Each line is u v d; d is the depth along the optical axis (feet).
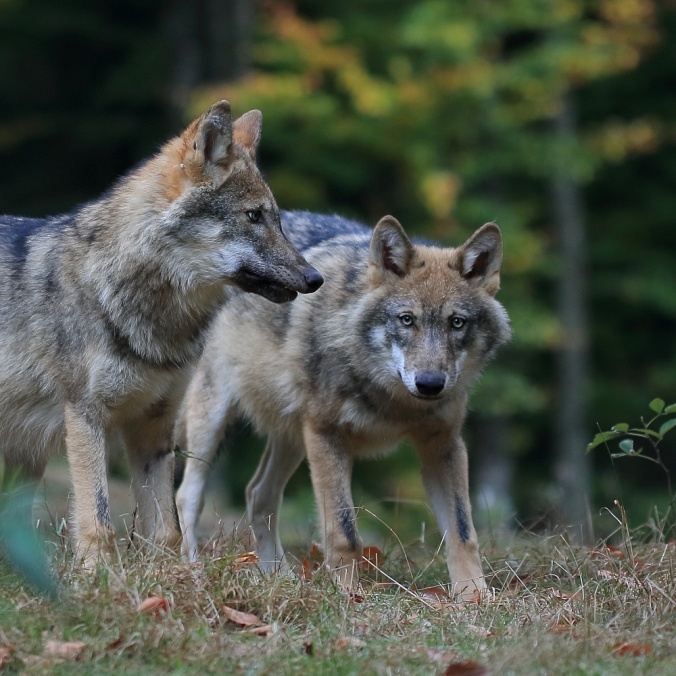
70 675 29.68
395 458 118.83
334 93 124.77
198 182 41.09
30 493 37.96
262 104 116.57
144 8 150.61
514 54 140.97
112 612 32.63
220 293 43.34
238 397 51.16
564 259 132.36
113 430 42.91
